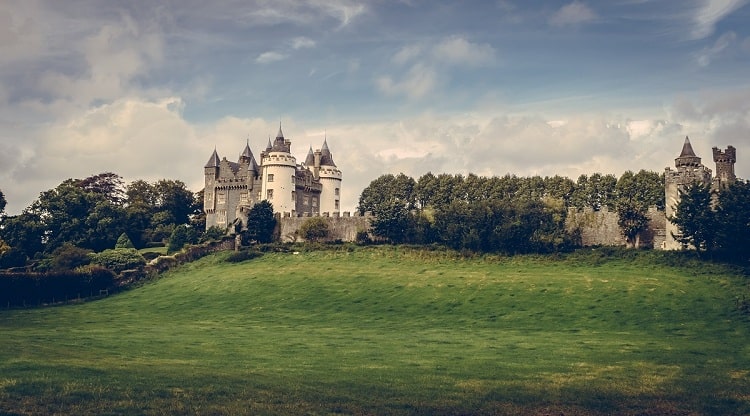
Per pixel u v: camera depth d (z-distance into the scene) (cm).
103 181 16700
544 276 8669
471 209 11050
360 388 3525
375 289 8475
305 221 12394
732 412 3262
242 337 5750
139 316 7625
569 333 6038
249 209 13175
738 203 9000
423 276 9044
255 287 8975
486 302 7562
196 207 16562
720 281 7944
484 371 4138
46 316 7706
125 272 10069
